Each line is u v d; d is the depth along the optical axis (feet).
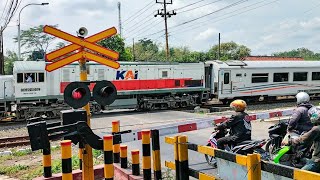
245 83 91.81
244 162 11.79
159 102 82.94
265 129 43.86
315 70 102.58
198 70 87.35
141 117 69.21
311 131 15.76
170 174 22.80
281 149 19.49
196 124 22.70
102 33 17.93
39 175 24.98
